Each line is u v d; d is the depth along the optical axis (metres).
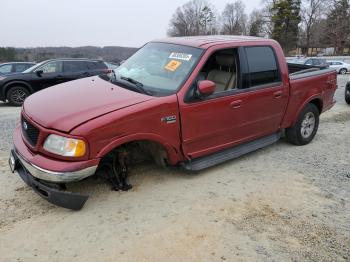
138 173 5.01
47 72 11.73
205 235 3.70
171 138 4.36
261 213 4.15
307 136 6.52
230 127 4.99
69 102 4.10
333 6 75.44
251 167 5.42
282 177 5.11
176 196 4.45
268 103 5.43
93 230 3.73
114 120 3.81
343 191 4.77
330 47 79.94
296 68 7.52
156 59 5.04
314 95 6.29
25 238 3.58
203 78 4.90
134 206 4.19
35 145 3.82
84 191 4.46
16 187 4.58
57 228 3.75
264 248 3.54
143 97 4.21
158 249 3.46
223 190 4.65
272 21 72.56
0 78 11.37
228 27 97.25
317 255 3.48
